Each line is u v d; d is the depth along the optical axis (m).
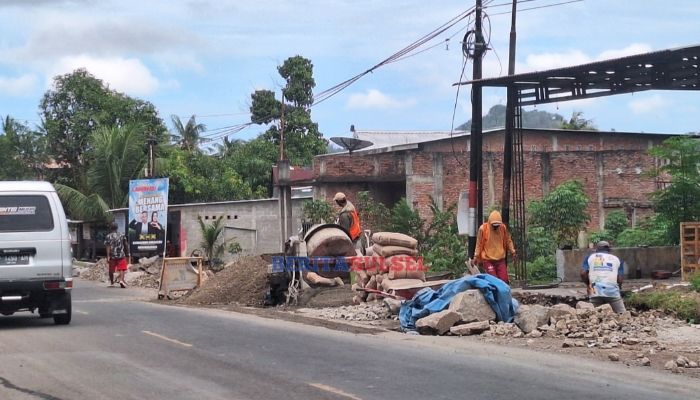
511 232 20.88
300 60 52.34
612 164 34.53
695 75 16.70
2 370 9.91
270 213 37.09
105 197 44.97
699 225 18.25
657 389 8.84
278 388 8.79
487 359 10.83
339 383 9.07
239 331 13.70
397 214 26.05
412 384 9.02
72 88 50.91
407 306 14.66
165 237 31.67
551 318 13.50
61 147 50.69
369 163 35.09
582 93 18.97
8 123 52.66
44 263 14.19
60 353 11.24
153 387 8.86
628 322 13.56
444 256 23.23
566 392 8.63
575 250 20.20
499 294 13.77
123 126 47.88
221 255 34.50
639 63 16.81
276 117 51.22
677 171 22.34
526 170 34.19
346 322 15.21
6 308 14.40
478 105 21.05
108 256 27.91
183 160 47.75
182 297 21.67
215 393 8.54
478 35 21.08
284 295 19.20
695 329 13.16
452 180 34.41
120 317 16.11
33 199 14.34
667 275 19.84
